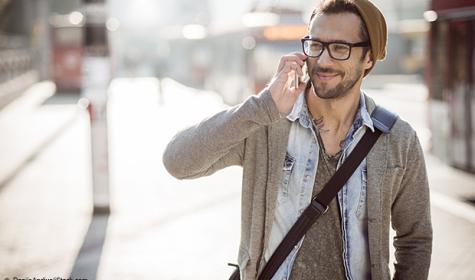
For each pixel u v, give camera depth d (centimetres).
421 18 4159
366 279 238
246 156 240
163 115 2072
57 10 4769
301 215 234
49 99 2650
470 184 961
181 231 725
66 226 744
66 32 2958
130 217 785
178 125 1780
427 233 252
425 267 252
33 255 636
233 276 260
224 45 2538
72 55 2962
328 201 233
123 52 5184
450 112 1087
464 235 707
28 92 3002
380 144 237
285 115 224
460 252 648
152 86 3709
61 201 870
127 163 1179
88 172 1075
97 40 773
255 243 237
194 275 585
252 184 241
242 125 223
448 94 1092
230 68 2375
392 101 2605
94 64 775
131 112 2177
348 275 235
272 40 1956
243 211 242
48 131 1622
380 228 235
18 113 2086
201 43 3316
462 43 1034
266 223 235
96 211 796
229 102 2381
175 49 4259
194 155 229
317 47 227
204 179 1020
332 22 225
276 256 235
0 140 1468
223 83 2562
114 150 1339
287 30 1959
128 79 4541
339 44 224
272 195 235
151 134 1594
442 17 1101
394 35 4062
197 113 2141
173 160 234
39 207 836
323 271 236
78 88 2955
